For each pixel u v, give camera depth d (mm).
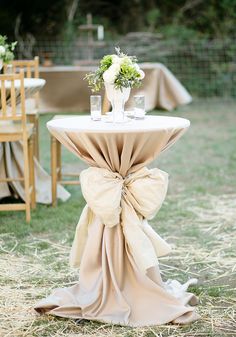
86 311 2885
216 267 3545
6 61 4863
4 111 4254
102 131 2738
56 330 2771
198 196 5090
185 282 3322
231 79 11562
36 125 5129
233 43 11695
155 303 2891
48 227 4266
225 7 12867
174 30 12562
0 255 3746
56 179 4750
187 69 11570
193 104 10789
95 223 2969
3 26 12836
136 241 2828
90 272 3012
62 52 11797
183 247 3861
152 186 2885
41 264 3592
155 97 9523
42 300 2971
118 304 2883
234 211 4645
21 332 2756
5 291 3197
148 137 2789
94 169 2895
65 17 13242
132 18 13680
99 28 10172
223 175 5824
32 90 4730
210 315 2904
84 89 9445
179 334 2721
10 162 4809
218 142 7492
